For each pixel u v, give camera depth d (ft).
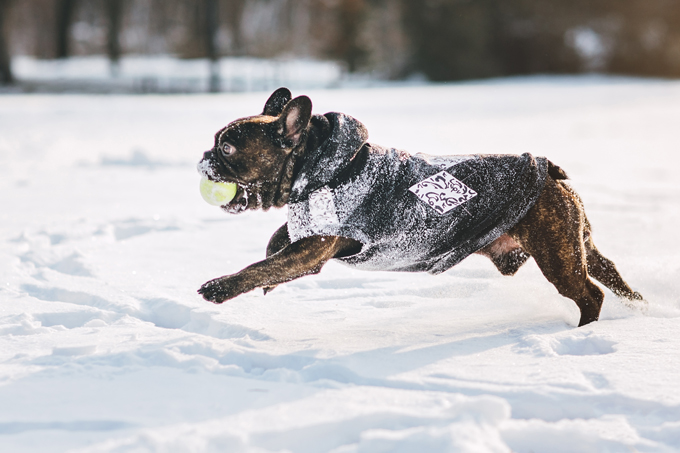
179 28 224.33
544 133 67.51
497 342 13.15
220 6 196.13
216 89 145.07
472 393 10.85
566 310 15.37
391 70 188.44
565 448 9.61
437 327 14.34
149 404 10.37
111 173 39.83
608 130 71.56
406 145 53.06
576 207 14.15
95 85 146.10
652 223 25.73
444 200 13.52
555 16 196.03
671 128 74.33
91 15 220.23
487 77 189.67
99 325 14.64
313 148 13.38
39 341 13.42
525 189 13.76
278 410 10.11
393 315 15.38
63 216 26.35
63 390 10.88
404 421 9.74
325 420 9.72
